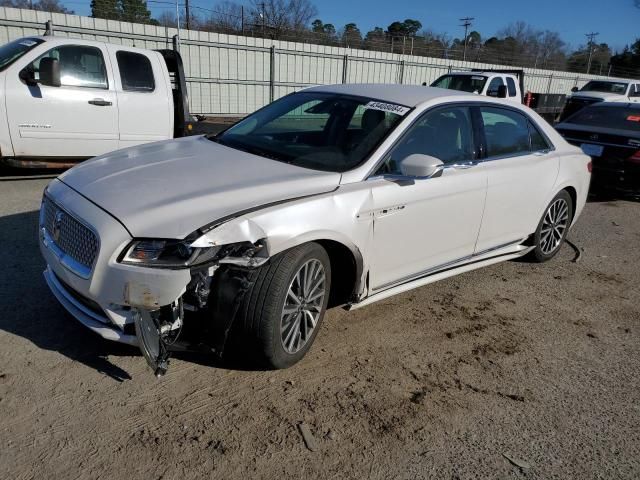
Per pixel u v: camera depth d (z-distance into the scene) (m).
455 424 2.91
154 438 2.60
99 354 3.23
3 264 4.36
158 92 7.73
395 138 3.69
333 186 3.33
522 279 5.12
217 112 17.19
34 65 6.66
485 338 3.90
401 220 3.62
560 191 5.23
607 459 2.74
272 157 3.72
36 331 3.41
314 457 2.57
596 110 9.17
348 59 19.53
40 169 7.97
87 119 7.07
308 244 3.11
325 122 3.99
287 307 3.10
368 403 3.02
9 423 2.61
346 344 3.63
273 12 37.66
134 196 2.94
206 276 2.79
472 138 4.28
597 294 4.91
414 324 4.01
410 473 2.54
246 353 3.12
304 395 3.03
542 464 2.67
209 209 2.84
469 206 4.15
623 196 9.45
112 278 2.70
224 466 2.47
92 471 2.38
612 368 3.63
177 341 2.86
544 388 3.33
